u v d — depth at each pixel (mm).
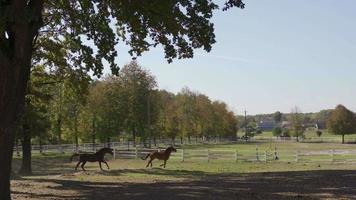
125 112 77438
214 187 20391
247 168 39688
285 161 48094
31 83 31969
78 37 21062
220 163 46188
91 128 75875
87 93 30109
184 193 18109
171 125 106375
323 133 171625
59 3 20359
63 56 29016
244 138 142125
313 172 29297
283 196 16672
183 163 46375
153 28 19062
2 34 12930
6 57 12867
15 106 13078
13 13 11867
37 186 22188
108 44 19922
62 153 65688
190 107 117125
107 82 77500
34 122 37625
